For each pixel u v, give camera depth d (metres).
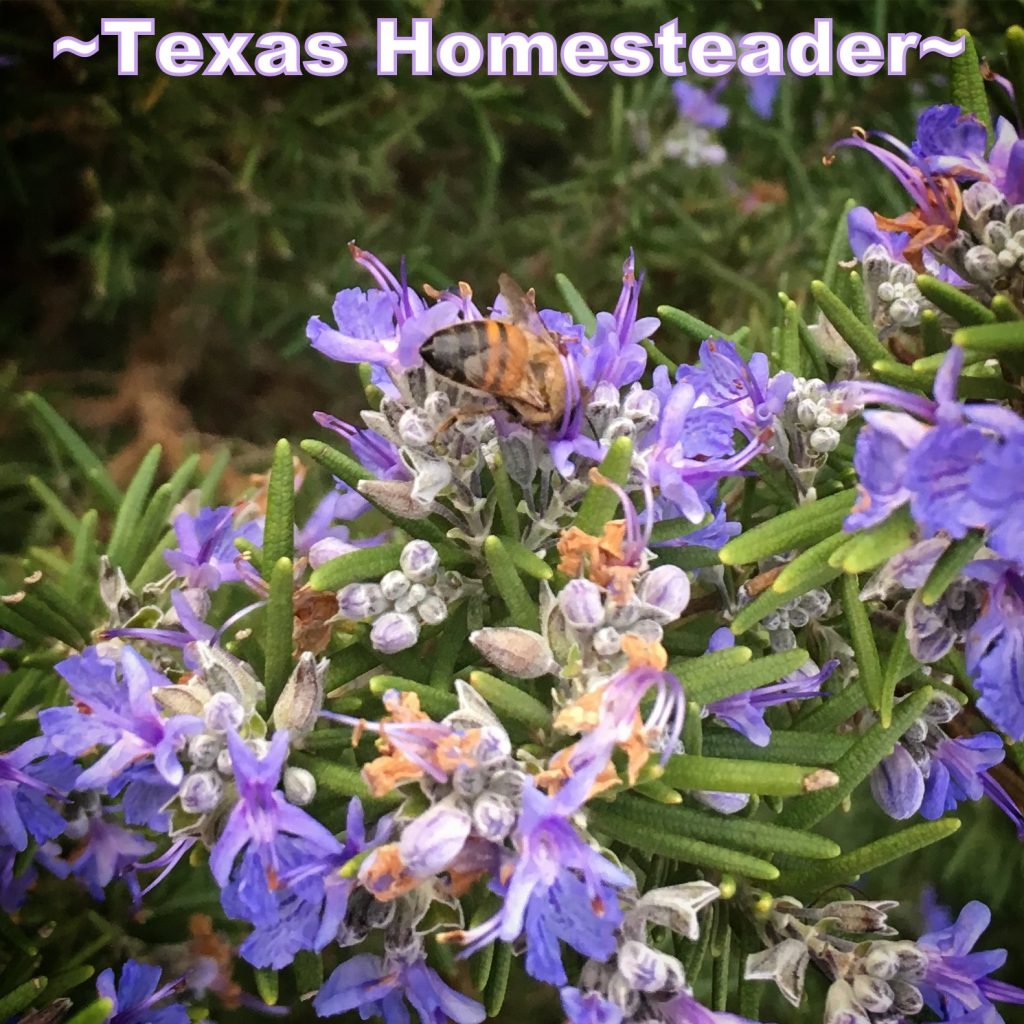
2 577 0.18
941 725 0.10
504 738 0.08
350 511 0.11
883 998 0.09
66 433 0.16
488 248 0.24
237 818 0.08
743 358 0.12
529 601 0.09
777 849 0.08
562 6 0.22
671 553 0.09
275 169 0.21
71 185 0.22
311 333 0.09
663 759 0.08
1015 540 0.07
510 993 0.20
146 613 0.11
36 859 0.12
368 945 0.16
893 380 0.09
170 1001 0.12
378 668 0.10
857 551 0.07
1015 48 0.09
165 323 0.23
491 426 0.09
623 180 0.23
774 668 0.08
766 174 0.24
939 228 0.09
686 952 0.09
